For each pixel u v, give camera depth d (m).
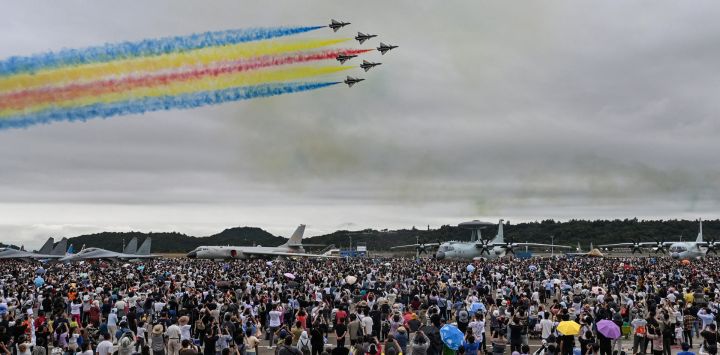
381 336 33.69
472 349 24.92
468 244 117.00
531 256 149.50
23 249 143.88
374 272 71.31
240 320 28.92
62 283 57.09
